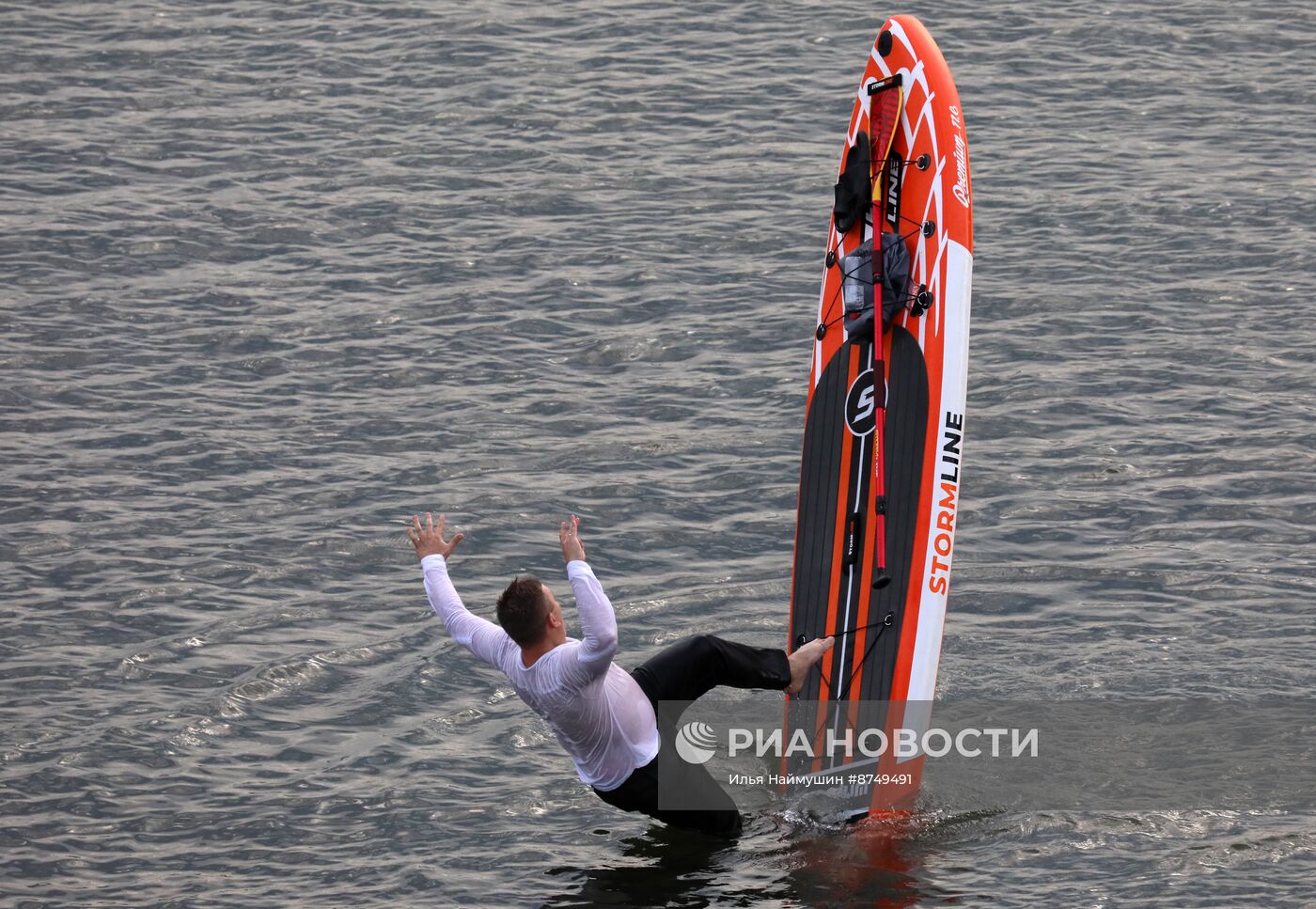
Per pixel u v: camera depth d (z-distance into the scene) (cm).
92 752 3744
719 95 8819
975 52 9312
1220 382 5791
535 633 3156
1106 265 6794
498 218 7444
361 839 3403
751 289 6725
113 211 7444
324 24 9862
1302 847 3228
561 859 3309
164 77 9075
